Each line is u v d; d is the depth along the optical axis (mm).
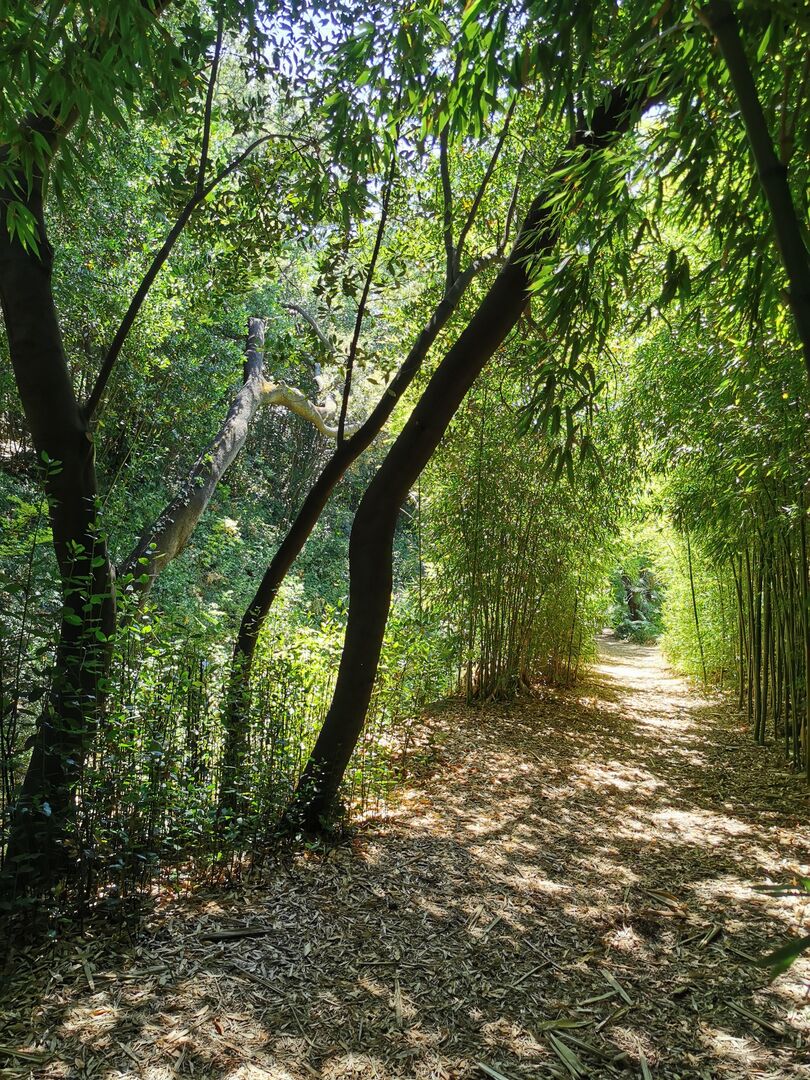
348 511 15289
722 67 1786
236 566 10781
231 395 8594
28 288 2633
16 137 2004
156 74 2283
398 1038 1997
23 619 2455
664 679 10828
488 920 2703
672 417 5547
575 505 7000
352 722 3387
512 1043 2004
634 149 2102
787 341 3512
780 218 956
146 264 6551
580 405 2270
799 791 4578
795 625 5172
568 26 1702
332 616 4707
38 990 2098
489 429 6477
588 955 2492
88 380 6770
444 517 6676
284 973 2264
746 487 4730
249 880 2877
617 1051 1981
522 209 4484
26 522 3010
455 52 2186
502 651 7105
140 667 2836
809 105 1704
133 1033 1937
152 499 8031
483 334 3137
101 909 2531
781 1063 1935
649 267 3543
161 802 2611
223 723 3070
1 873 2361
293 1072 1835
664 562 11320
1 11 1748
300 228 3617
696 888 3080
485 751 5215
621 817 4027
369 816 3756
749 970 2406
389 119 2668
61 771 2510
